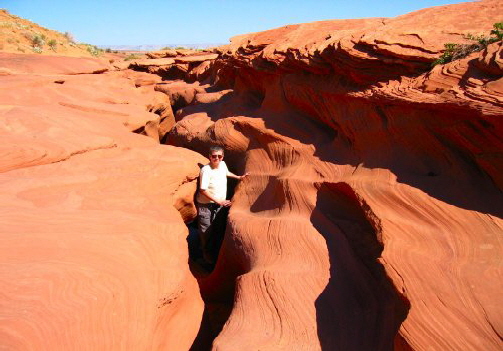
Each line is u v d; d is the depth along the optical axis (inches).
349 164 238.4
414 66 234.4
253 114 386.6
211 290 285.3
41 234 167.0
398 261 147.3
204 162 317.1
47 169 239.8
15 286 133.7
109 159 275.0
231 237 243.6
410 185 186.2
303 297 168.4
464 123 178.2
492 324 116.9
